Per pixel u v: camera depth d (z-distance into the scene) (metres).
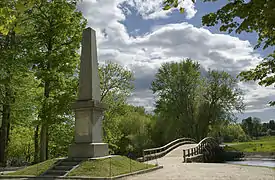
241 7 4.39
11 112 25.44
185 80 43.69
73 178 13.00
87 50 17.33
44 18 21.20
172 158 26.22
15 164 27.33
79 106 16.45
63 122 22.59
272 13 3.57
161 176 13.56
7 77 20.81
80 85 17.06
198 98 44.31
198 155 26.94
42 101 20.33
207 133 44.97
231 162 32.66
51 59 20.39
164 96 44.94
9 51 19.91
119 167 14.82
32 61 20.77
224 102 43.00
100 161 14.89
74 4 22.25
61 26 20.97
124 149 40.41
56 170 14.42
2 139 23.97
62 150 30.14
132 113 43.81
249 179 11.95
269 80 9.18
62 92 21.67
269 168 17.02
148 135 43.34
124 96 31.16
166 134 44.88
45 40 21.75
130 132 41.72
